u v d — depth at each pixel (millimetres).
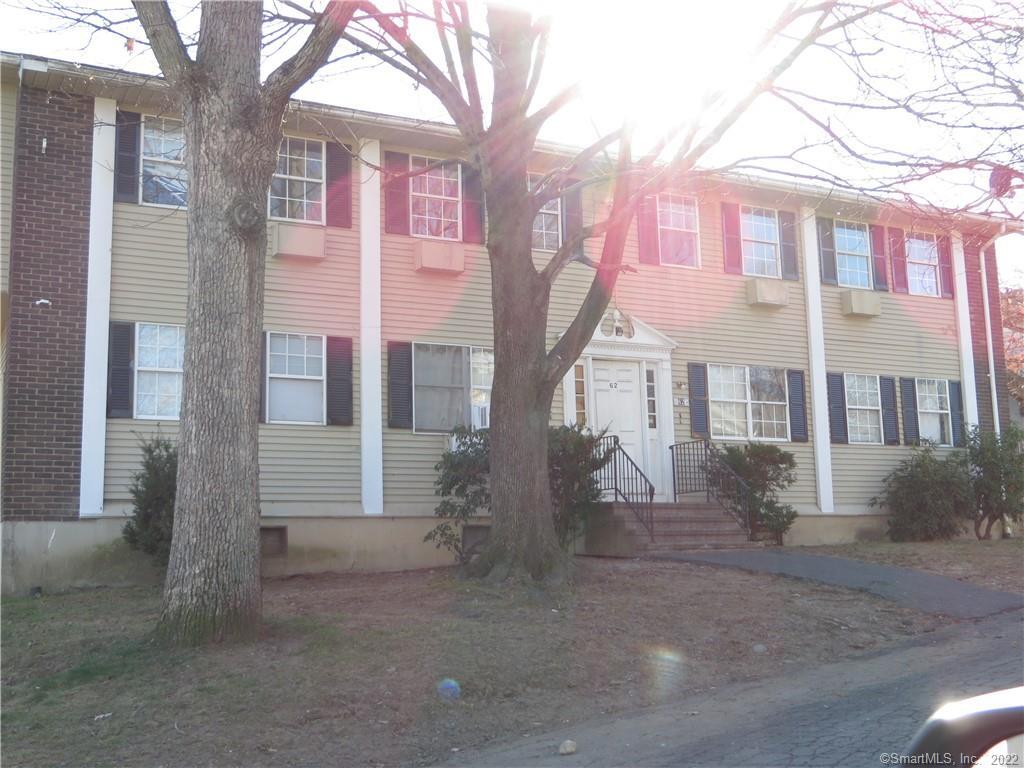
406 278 15242
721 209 18141
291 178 14672
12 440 12273
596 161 15812
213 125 8406
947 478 17844
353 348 14695
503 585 10312
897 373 19312
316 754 6246
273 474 13922
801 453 18078
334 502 14219
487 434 14008
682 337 17359
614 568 12258
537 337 11148
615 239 11203
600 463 14414
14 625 9414
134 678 7312
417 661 7770
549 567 10695
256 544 8281
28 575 12078
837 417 18516
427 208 15594
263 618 8789
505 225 11133
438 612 9391
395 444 14750
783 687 7773
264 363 14062
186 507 8148
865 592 11258
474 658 7926
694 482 16844
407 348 15055
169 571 8203
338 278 14734
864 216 19094
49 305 12727
